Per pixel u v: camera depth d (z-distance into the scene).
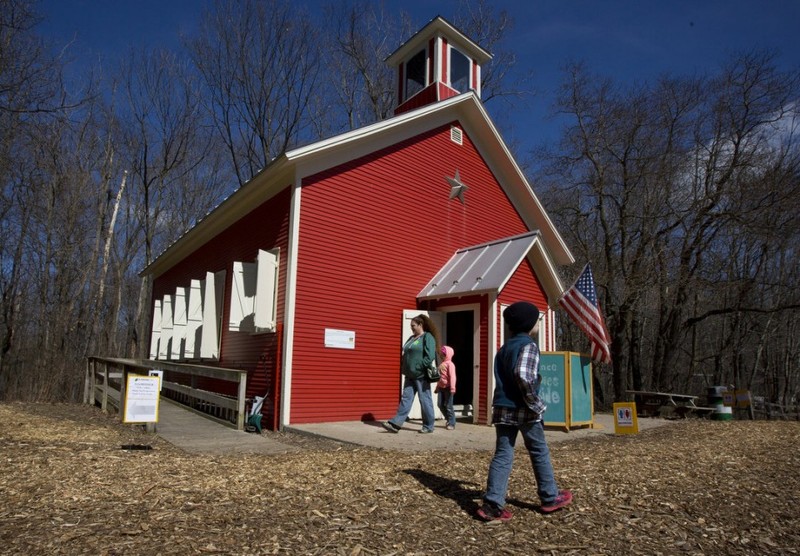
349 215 11.66
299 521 4.14
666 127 23.48
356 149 11.99
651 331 30.20
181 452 7.45
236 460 6.59
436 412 11.55
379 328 11.81
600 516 4.43
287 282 10.63
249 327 11.52
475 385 11.16
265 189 12.16
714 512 4.55
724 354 28.39
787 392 30.52
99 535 3.75
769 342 31.61
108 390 14.79
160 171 31.02
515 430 4.46
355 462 6.36
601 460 6.65
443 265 13.31
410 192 12.93
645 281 22.75
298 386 10.40
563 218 25.84
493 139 14.79
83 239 27.67
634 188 23.94
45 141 24.08
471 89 15.38
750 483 5.46
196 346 14.14
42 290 24.94
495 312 11.21
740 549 3.85
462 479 5.49
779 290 26.39
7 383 23.98
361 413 11.23
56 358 22.52
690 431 10.48
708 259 24.06
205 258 16.05
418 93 15.30
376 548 3.70
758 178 21.41
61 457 6.23
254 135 30.72
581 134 24.47
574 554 3.72
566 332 29.67
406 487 5.14
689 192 23.72
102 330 28.72
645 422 12.91
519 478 5.62
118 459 6.32
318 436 9.06
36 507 4.34
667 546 3.88
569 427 10.32
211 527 3.97
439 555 3.64
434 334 9.66
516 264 11.46
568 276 25.98
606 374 31.56
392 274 12.23
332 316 11.09
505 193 15.36
